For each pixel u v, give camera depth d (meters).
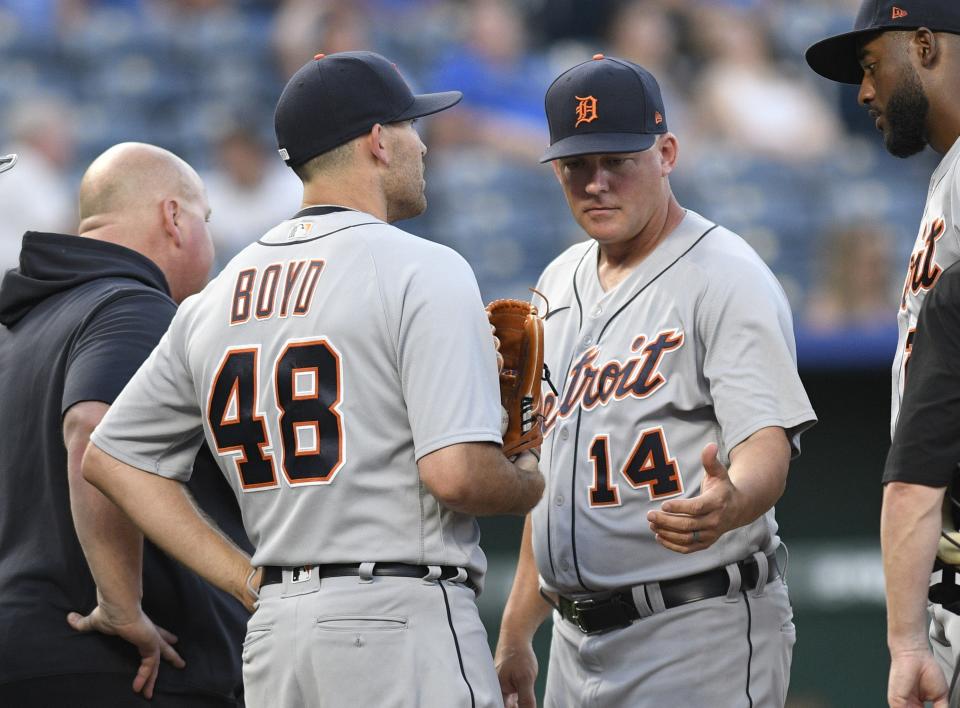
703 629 11.42
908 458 9.58
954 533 9.91
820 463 24.77
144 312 11.81
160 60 33.84
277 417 9.59
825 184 32.66
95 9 34.59
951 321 9.59
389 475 9.47
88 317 11.77
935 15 11.29
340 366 9.47
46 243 12.49
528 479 9.78
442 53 34.66
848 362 24.88
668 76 34.53
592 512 11.70
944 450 9.48
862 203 32.25
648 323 11.64
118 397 10.55
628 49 34.94
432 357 9.29
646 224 11.84
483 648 9.68
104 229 12.65
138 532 11.04
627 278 11.98
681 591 11.48
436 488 9.17
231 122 30.81
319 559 9.48
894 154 11.96
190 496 10.58
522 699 12.84
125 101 33.03
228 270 10.19
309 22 34.03
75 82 33.25
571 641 12.27
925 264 11.56
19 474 11.89
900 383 11.81
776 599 11.74
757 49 35.25
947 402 9.49
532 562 12.88
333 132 9.99
